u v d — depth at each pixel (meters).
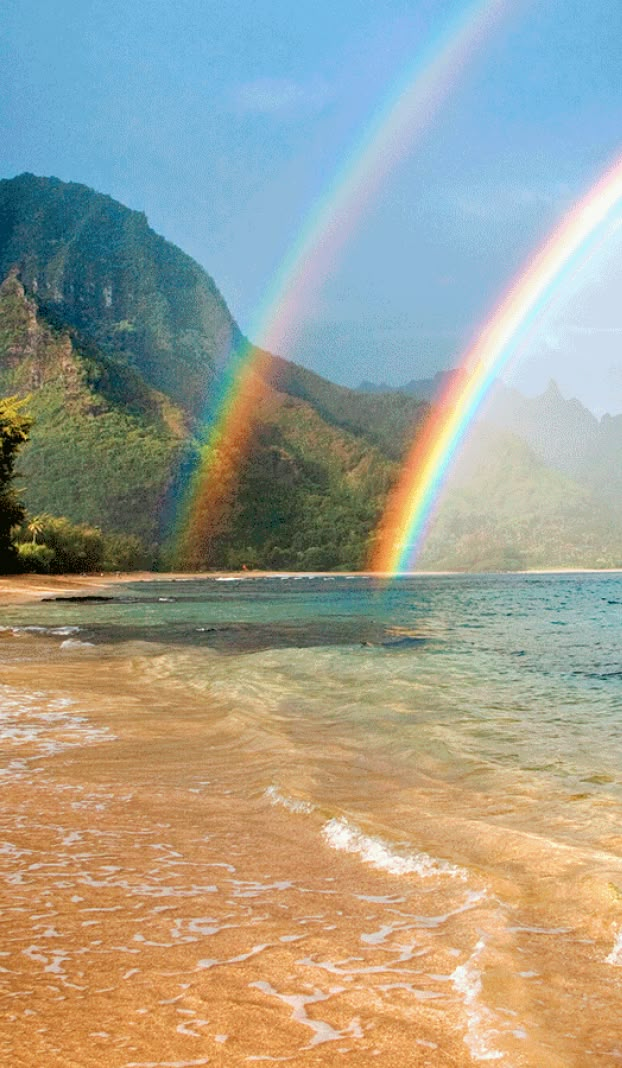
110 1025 3.67
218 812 7.53
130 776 9.02
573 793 8.35
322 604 62.25
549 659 22.22
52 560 152.00
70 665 20.36
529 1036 3.56
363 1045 3.50
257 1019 3.72
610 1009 3.80
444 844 6.58
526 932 4.71
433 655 22.94
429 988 4.03
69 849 6.38
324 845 6.52
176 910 5.09
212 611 50.88
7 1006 3.84
